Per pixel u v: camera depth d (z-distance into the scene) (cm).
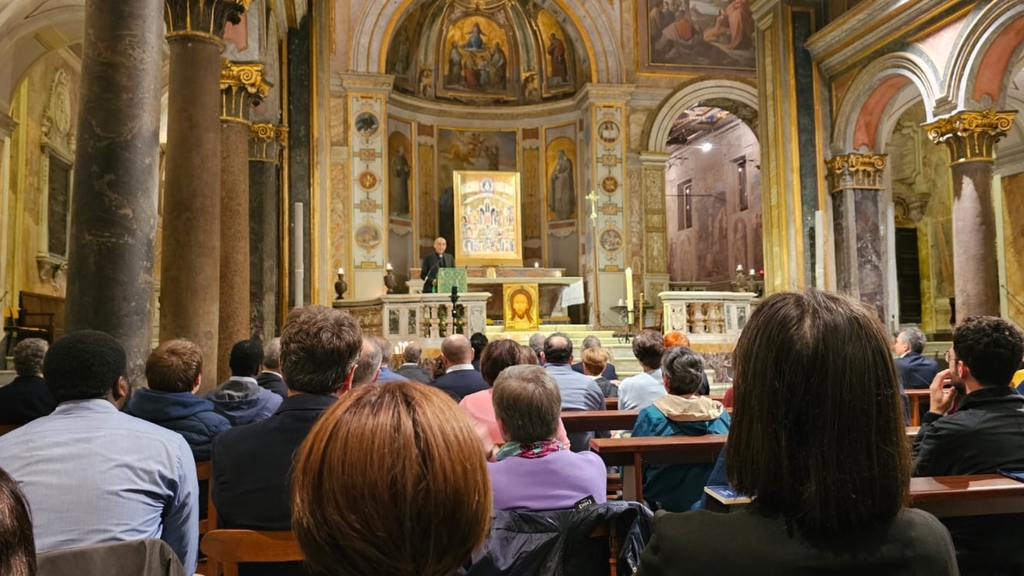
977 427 294
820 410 136
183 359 393
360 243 2038
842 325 140
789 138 1527
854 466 134
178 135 696
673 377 457
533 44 2366
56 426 259
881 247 1494
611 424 538
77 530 245
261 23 970
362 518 104
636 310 2173
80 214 550
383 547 105
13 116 1312
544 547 244
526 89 2406
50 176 1466
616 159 2231
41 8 1120
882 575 132
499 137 2416
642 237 2242
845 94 1484
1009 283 1702
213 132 711
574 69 2355
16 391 479
